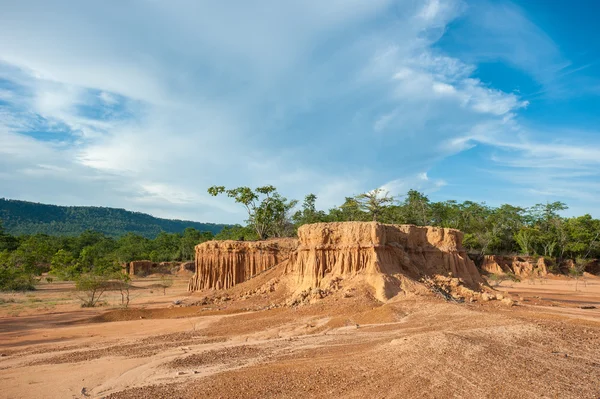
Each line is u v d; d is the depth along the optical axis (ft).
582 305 119.85
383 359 47.21
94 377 52.16
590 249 299.38
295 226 277.23
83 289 152.05
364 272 106.11
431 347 48.44
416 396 36.91
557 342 52.24
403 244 119.85
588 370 42.22
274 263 171.22
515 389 37.24
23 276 217.36
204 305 130.62
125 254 390.83
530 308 98.43
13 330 100.01
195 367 53.21
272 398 38.78
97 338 86.07
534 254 298.97
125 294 190.19
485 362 43.62
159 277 304.91
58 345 79.25
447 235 125.18
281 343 64.80
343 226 114.93
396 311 82.28
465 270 123.54
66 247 428.15
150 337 81.30
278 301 117.08
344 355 52.70
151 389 43.96
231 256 174.60
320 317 86.53
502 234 312.29
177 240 458.91
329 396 38.42
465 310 80.79
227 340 73.00
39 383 50.90
